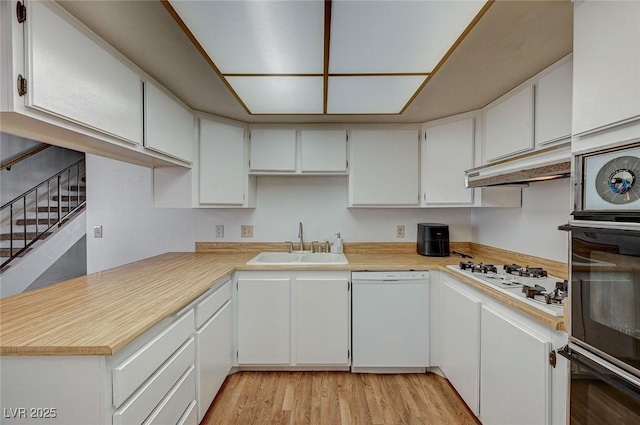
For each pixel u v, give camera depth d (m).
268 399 1.95
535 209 2.02
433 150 2.46
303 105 2.11
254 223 2.79
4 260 3.47
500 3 1.08
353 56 1.44
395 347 2.21
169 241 2.75
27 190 3.80
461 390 1.86
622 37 0.89
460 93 1.92
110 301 1.35
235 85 1.78
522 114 1.75
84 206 3.79
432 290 2.22
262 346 2.21
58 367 0.94
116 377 0.96
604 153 0.95
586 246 0.99
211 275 1.85
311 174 2.60
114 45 1.39
